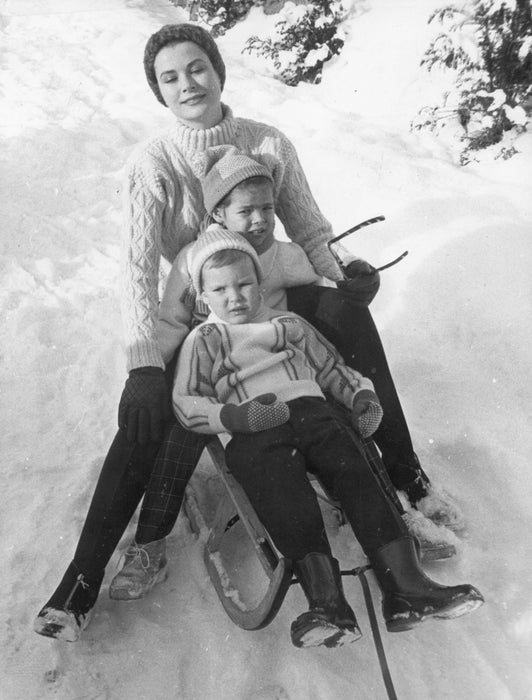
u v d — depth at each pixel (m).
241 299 2.51
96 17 8.29
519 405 3.46
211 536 2.59
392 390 2.71
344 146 5.71
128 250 2.61
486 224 4.68
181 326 2.63
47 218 4.67
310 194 2.95
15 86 6.56
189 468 2.48
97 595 2.39
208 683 2.25
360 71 6.96
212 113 2.71
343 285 2.67
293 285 2.75
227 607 2.39
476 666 2.31
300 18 7.36
